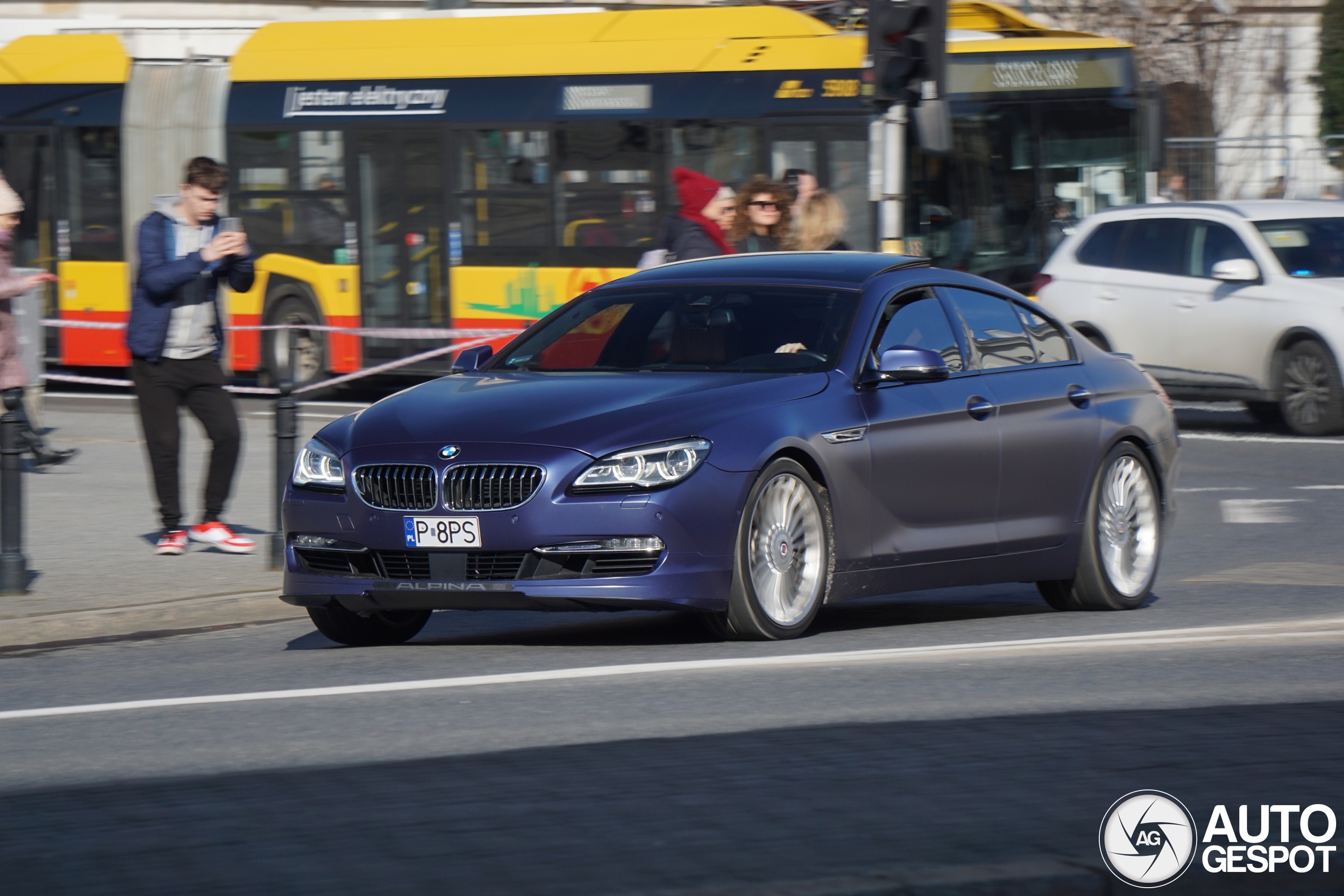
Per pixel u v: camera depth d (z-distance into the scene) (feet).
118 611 78.23
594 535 63.87
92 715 57.82
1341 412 147.64
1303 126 285.43
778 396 68.28
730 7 169.27
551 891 35.86
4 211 99.25
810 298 73.87
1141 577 82.07
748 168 165.37
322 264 183.01
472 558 65.00
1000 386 76.38
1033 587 90.58
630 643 70.59
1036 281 162.61
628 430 65.05
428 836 40.06
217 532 93.45
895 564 71.61
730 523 65.21
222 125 187.42
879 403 71.10
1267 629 73.20
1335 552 99.86
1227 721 52.01
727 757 47.70
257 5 277.64
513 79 175.11
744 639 67.62
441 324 178.60
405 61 180.24
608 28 173.06
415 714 55.57
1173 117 284.61
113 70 192.75
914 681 59.62
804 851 38.37
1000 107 161.38
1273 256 151.43
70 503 110.93
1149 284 156.46
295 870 37.68
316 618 72.13
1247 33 284.82
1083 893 36.01
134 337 90.68
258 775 47.06
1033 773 45.32
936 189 158.81
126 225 191.62
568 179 172.55
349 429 68.74
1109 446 80.07
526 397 68.08
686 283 76.69
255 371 188.65
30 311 139.54
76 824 42.11
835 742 49.44
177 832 41.04
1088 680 59.93
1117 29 280.31
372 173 181.06
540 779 45.44
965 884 35.29
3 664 71.51
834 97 162.20
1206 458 139.54
